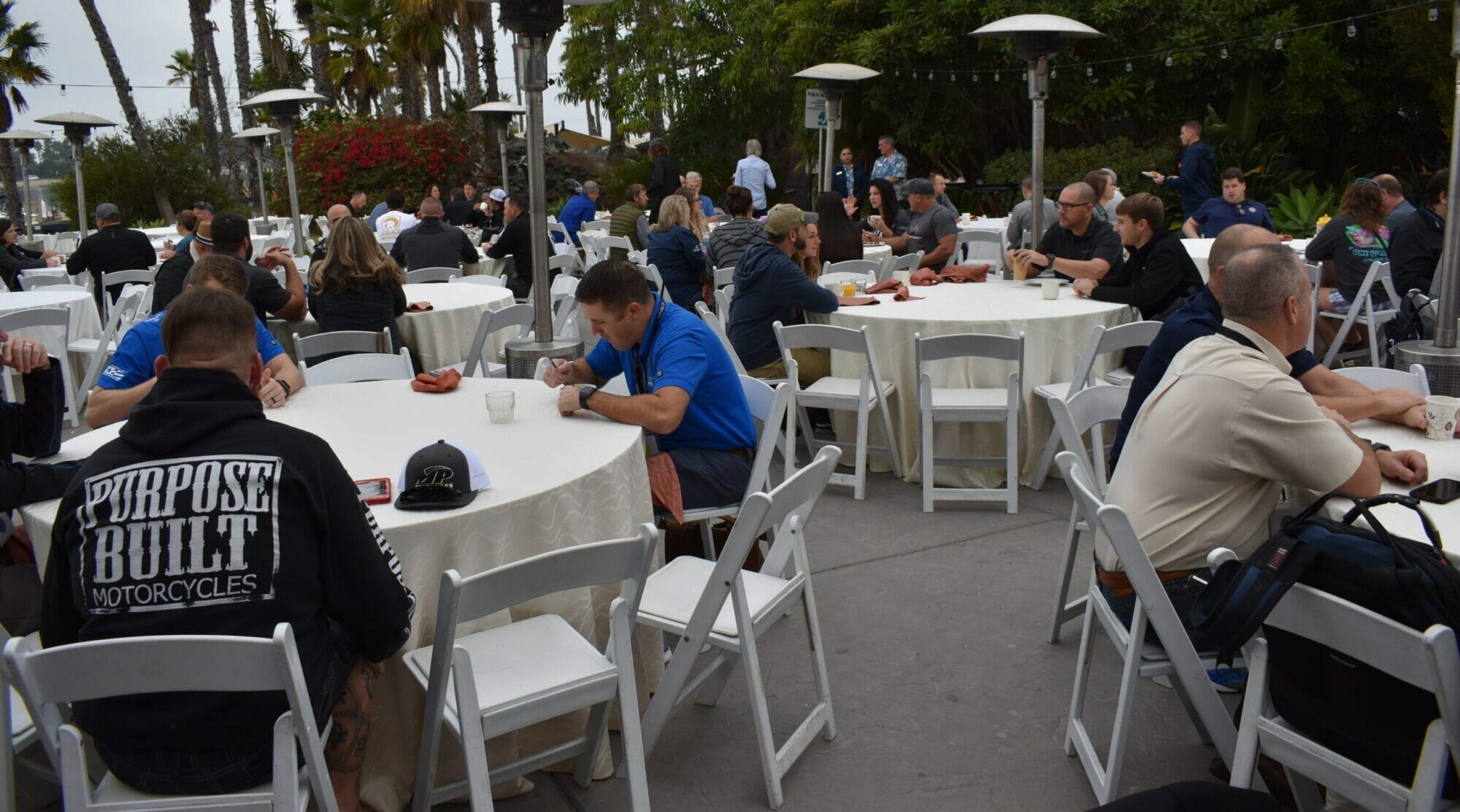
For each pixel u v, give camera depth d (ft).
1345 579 6.50
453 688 7.92
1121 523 7.73
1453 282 12.63
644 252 37.65
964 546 14.69
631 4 75.31
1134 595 8.79
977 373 16.92
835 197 25.36
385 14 108.58
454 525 8.06
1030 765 9.47
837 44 55.26
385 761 8.27
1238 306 8.48
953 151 55.11
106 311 29.81
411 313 20.18
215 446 6.59
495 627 8.64
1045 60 21.44
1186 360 8.71
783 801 8.99
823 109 33.32
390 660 8.09
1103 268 19.49
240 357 6.89
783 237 17.72
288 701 6.50
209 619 6.44
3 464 8.73
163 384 6.74
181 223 33.55
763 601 9.23
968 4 49.03
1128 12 47.37
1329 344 22.84
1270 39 46.11
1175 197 47.96
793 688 10.93
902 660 11.48
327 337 16.39
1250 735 7.22
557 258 33.04
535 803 8.98
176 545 6.41
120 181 68.64
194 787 6.46
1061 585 11.56
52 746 6.94
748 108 67.92
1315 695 6.86
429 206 29.89
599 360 12.36
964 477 17.02
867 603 12.96
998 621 12.35
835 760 9.61
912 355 17.06
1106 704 10.43
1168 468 8.57
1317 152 52.16
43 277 29.76
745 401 12.03
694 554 12.22
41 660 5.98
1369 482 7.91
